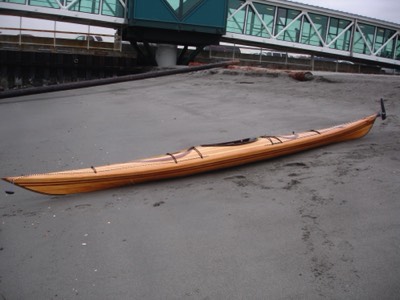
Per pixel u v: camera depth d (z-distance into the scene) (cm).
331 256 385
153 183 640
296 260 386
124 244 446
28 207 583
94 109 1333
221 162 667
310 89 1342
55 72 2438
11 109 1398
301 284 352
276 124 964
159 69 2325
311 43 2734
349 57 2883
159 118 1130
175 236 454
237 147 691
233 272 379
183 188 604
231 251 413
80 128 1084
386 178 553
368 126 802
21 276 403
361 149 714
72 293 370
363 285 341
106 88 1775
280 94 1320
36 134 1051
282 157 727
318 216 466
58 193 596
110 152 854
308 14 2681
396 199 487
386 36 2931
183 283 369
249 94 1368
